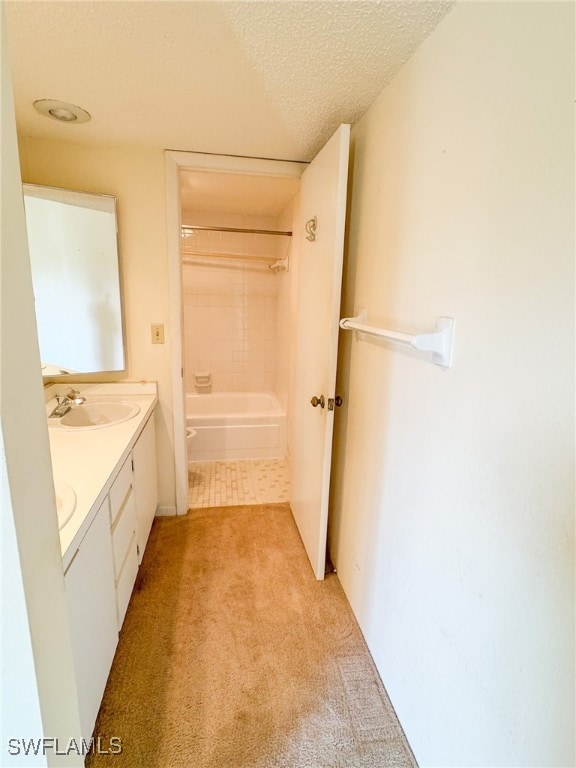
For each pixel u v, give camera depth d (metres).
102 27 1.00
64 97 1.38
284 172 2.00
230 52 1.10
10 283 0.52
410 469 1.13
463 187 0.87
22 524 0.55
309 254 1.89
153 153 1.92
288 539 2.15
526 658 0.71
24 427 0.56
